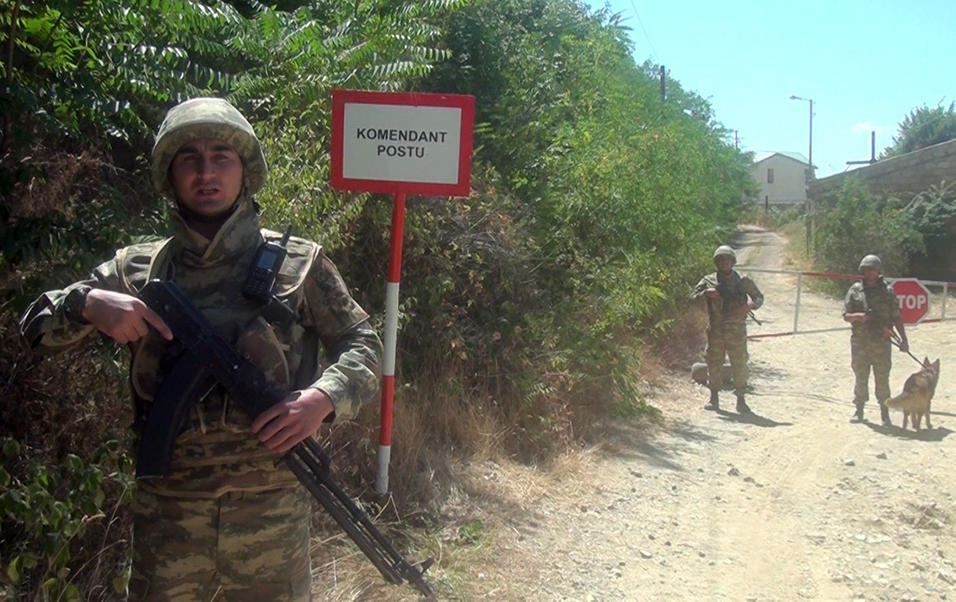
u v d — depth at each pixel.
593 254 9.64
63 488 3.49
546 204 9.00
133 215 4.37
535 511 6.02
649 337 11.76
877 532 6.27
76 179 4.38
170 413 2.43
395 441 5.77
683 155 13.38
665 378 11.33
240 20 5.13
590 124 10.09
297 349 2.61
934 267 27.78
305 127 5.31
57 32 3.90
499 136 8.98
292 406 2.42
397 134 5.07
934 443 8.89
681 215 12.54
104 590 3.67
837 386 12.01
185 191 2.51
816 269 27.45
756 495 6.99
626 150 10.50
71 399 3.83
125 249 2.62
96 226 3.72
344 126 5.09
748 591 5.18
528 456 7.00
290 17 6.29
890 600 5.16
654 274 11.13
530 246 8.15
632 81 13.83
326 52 5.56
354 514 2.65
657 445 8.22
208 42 5.14
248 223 2.59
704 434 8.91
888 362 9.82
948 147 29.53
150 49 4.39
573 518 6.05
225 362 2.44
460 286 7.20
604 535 5.85
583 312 8.57
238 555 2.54
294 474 2.57
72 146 4.52
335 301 2.66
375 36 5.79
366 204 6.24
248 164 2.59
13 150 3.80
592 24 12.67
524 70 9.58
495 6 9.88
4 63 3.91
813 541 6.04
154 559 2.52
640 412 9.04
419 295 6.56
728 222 21.09
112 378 3.87
